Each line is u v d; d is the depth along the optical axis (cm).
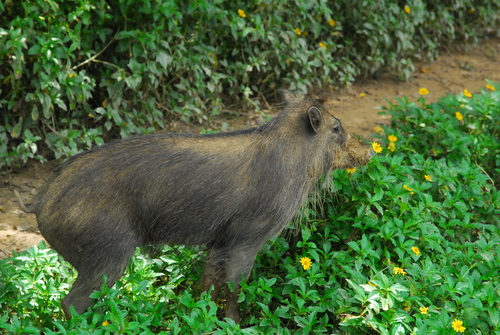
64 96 652
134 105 717
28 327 352
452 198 505
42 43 574
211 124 737
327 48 834
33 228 543
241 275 418
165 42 645
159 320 386
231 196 398
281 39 779
